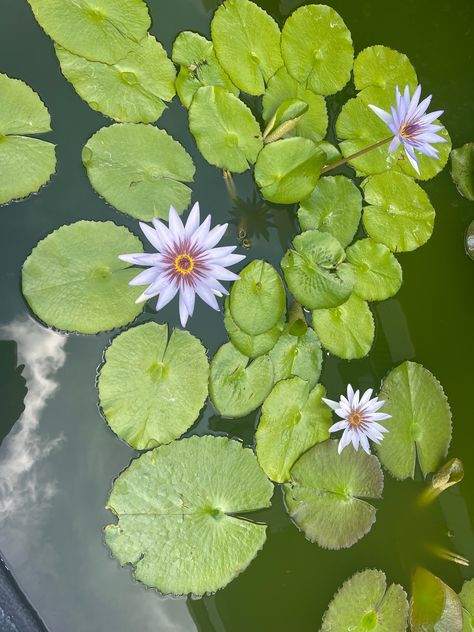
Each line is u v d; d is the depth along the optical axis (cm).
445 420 120
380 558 115
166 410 106
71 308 105
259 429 109
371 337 116
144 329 107
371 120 121
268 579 110
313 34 118
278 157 112
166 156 110
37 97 107
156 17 114
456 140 129
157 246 97
